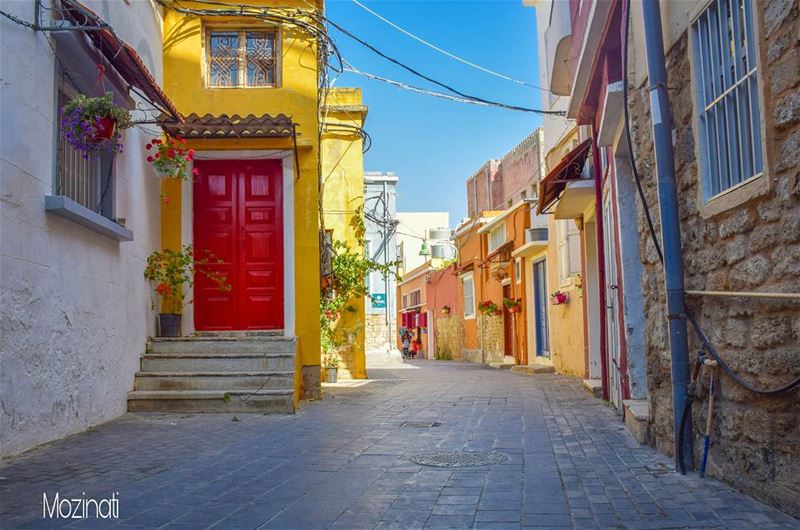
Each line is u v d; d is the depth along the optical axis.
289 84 10.94
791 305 3.83
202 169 10.84
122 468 5.37
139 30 9.60
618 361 8.71
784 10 3.80
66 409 6.87
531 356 20.23
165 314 10.02
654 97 5.32
